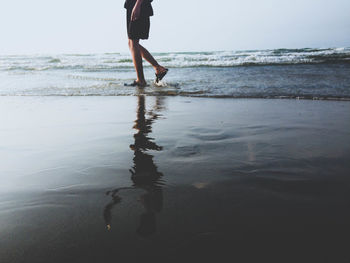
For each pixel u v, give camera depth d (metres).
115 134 1.84
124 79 5.80
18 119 2.42
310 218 0.80
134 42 4.59
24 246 0.69
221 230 0.75
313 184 1.02
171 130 1.92
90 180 1.10
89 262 0.63
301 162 1.24
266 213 0.83
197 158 1.33
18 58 15.98
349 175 1.09
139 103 3.19
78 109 2.88
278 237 0.71
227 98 3.35
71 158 1.37
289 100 3.08
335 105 2.72
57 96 3.90
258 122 2.11
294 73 5.50
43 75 6.96
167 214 0.83
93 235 0.73
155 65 4.81
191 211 0.85
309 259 0.64
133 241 0.70
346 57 8.02
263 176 1.10
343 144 1.50
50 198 0.95
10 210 0.88
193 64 8.66
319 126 1.92
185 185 1.03
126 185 1.05
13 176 1.16
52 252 0.67
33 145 1.62
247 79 4.98
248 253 0.66
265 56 10.48
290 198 0.92
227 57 10.83
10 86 5.00
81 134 1.87
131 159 1.34
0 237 0.73
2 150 1.53
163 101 3.30
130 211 0.85
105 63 10.82
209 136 1.74
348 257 0.64
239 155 1.36
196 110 2.67
